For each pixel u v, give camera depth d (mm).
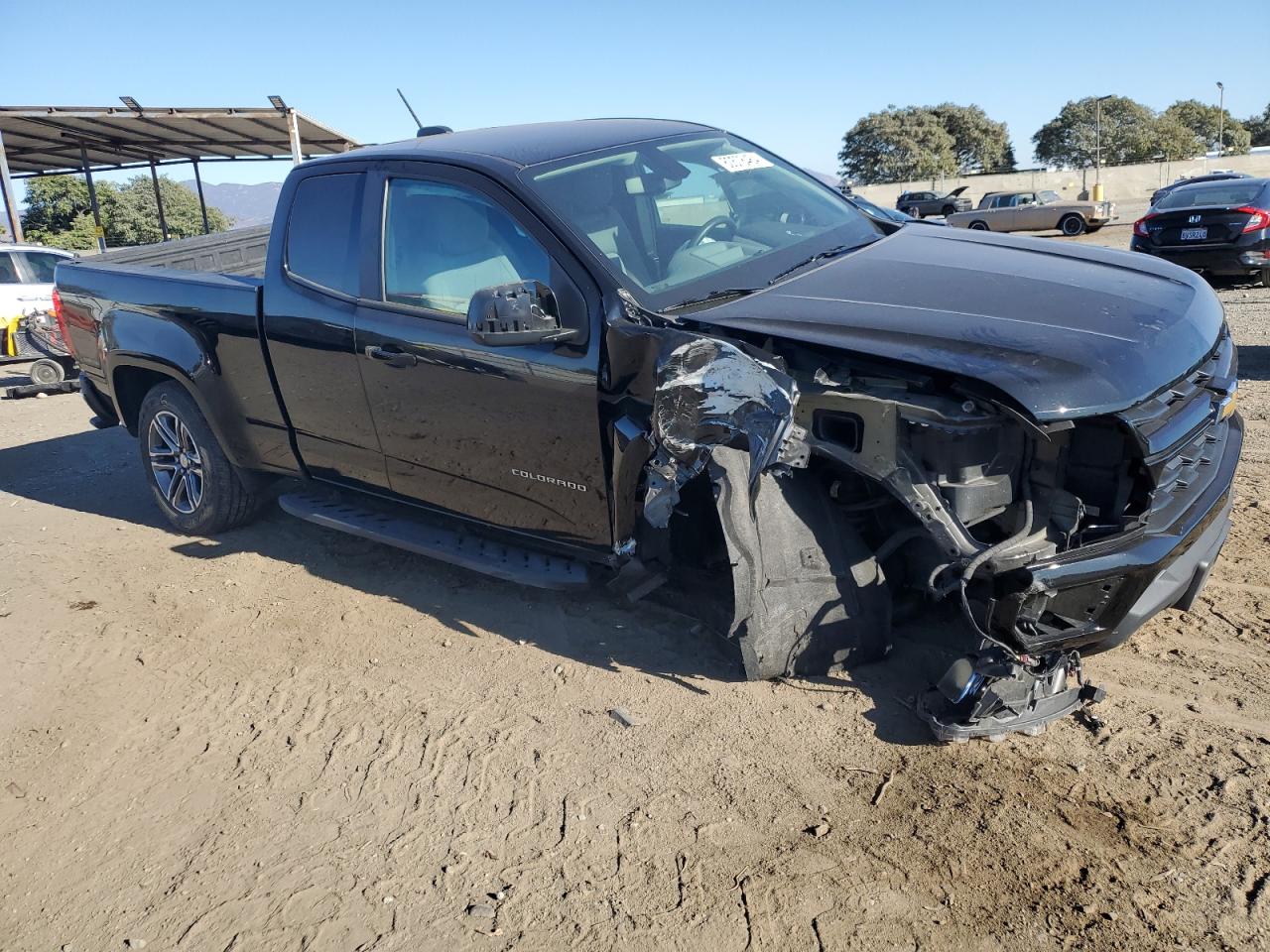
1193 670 3361
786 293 3445
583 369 3480
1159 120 85000
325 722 3617
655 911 2562
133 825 3150
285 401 4691
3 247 12492
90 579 5086
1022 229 30453
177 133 21391
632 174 4043
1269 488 4949
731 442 3062
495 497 4008
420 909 2658
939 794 2863
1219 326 3445
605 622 4129
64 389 10906
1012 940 2354
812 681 3467
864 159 83438
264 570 5027
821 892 2562
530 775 3172
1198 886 2449
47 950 2664
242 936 2631
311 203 4527
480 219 3863
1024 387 2684
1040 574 2777
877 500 3375
